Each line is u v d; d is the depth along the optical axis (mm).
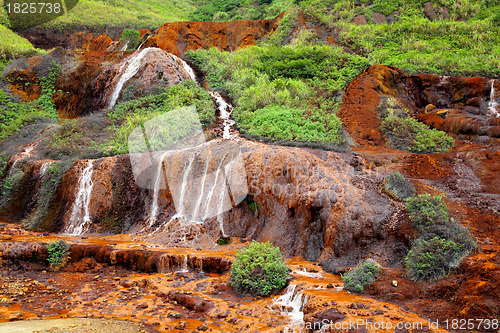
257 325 6918
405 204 9836
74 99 25047
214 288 8594
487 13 26953
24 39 34562
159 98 19516
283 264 8805
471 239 8289
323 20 26516
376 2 29391
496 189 10672
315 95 18578
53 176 14594
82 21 39281
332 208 10227
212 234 11148
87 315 7477
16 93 24969
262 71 21438
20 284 9242
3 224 14070
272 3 40406
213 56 25234
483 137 14367
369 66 20000
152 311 7688
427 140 14688
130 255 10109
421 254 7996
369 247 9336
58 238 12094
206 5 47250
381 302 7340
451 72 19547
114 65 24375
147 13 46125
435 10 27891
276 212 11227
